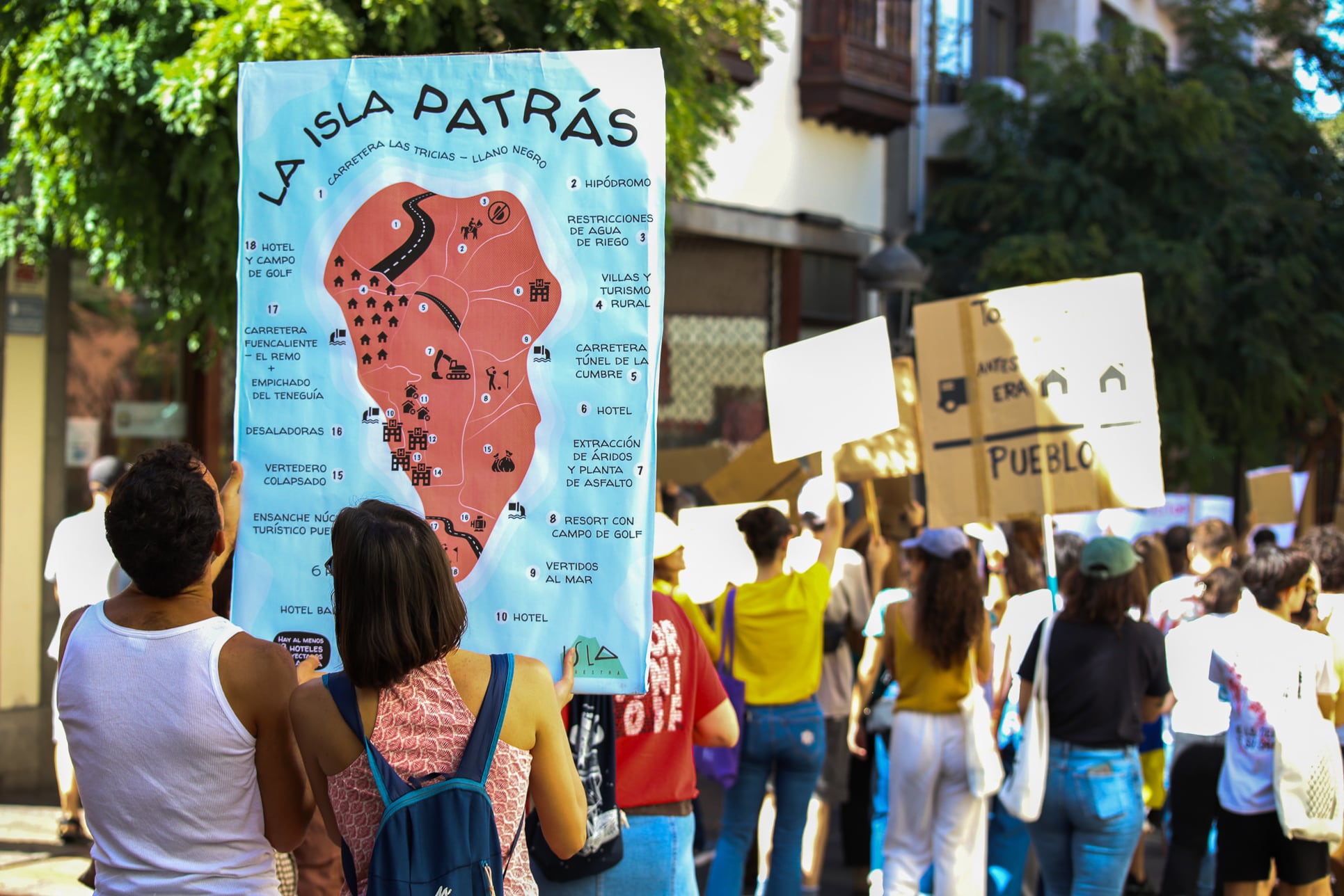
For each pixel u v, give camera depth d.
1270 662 4.89
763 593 5.21
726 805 5.21
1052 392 5.05
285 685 2.48
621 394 2.70
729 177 12.03
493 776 2.21
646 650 2.68
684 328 11.82
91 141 5.70
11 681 8.16
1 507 8.12
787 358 4.90
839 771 6.25
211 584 2.59
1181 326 11.84
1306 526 10.84
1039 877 6.21
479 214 2.74
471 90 2.75
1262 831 4.93
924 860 5.14
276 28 5.06
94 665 2.45
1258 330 12.18
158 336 9.02
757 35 7.11
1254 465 12.88
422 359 2.75
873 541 6.18
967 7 15.23
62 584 6.30
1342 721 5.08
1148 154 12.27
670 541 4.94
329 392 2.78
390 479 2.75
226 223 5.54
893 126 13.52
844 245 13.48
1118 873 4.79
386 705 2.21
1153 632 4.89
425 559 2.23
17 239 6.73
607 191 2.71
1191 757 5.52
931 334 5.22
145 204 5.89
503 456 2.73
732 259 12.34
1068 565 6.15
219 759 2.42
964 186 13.46
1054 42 13.26
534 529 2.71
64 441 8.45
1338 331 12.20
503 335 2.73
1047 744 4.82
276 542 2.78
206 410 9.25
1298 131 13.48
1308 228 12.52
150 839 2.41
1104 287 5.02
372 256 2.77
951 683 5.06
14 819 7.32
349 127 2.78
